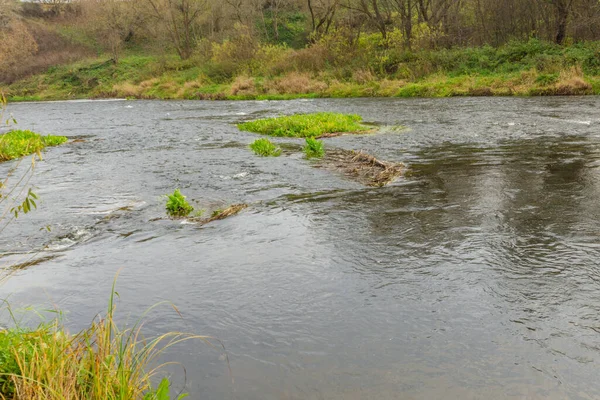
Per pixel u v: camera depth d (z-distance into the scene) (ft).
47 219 26.61
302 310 16.21
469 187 30.07
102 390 10.58
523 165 35.37
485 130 52.65
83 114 94.89
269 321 15.61
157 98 136.15
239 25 160.15
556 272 18.07
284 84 119.75
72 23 210.59
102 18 185.68
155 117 83.30
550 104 72.95
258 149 45.09
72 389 10.43
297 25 192.75
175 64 161.99
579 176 31.58
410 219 24.58
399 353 13.80
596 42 100.83
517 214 24.61
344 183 32.55
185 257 20.94
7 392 10.81
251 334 14.90
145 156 44.98
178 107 103.45
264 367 13.35
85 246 22.59
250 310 16.31
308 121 59.88
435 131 53.62
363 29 150.30
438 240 21.63
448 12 132.16
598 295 16.33
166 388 10.98
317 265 19.62
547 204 26.00
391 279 18.15
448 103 82.94
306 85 118.52
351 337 14.62
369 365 13.33
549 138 46.14
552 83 88.69
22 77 176.24
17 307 16.74
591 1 110.22
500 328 14.78
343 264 19.61
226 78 139.54
